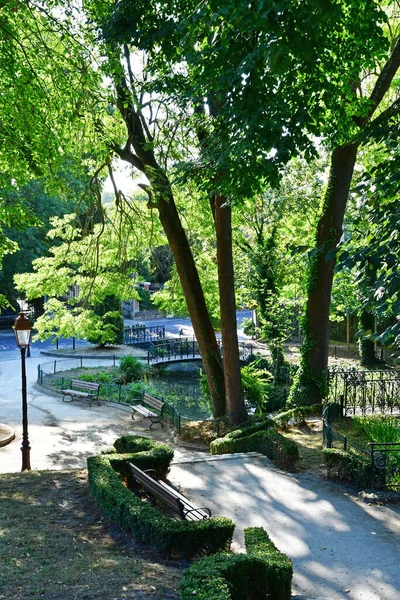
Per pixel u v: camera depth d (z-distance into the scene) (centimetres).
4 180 1427
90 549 704
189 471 1222
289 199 2561
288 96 1009
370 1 1127
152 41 1176
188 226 2122
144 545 745
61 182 1431
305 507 1021
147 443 1131
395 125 791
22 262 4016
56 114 1416
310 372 1866
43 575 599
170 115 1578
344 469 1138
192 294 1919
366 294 684
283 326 2667
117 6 1194
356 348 3578
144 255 2341
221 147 1154
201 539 724
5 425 1822
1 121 1295
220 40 942
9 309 4481
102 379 2603
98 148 1508
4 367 2953
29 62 1270
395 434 1341
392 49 1612
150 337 4000
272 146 979
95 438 1772
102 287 2139
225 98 1004
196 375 3089
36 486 975
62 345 3659
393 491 1081
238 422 1805
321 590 732
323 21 765
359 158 1989
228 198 1251
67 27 1291
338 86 1182
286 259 2650
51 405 2208
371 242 686
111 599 544
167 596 561
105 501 835
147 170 1622
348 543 874
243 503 1039
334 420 1625
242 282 2734
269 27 725
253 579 602
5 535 726
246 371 2133
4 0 1139
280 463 1253
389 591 730
